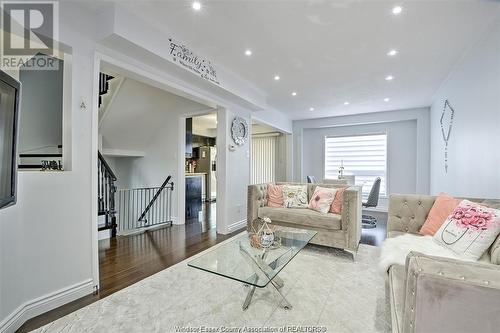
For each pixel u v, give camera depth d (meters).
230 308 1.85
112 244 3.38
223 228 3.95
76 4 1.98
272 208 3.54
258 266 1.83
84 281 2.04
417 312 0.79
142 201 5.20
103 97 4.16
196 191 5.55
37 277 1.77
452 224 1.86
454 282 0.73
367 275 2.42
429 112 5.26
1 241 1.53
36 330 1.60
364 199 5.29
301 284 2.23
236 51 2.85
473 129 2.63
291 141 6.93
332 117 6.44
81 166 2.03
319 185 3.70
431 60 3.03
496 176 2.14
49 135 3.79
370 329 1.62
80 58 2.02
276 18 2.20
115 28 2.00
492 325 0.69
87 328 1.62
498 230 1.59
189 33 2.47
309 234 2.52
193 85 3.20
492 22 2.18
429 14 2.11
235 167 4.23
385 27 2.32
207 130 8.45
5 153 1.40
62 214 1.91
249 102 4.07
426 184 5.25
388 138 5.94
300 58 3.02
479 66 2.48
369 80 3.75
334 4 2.00
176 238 3.68
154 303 1.92
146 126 4.86
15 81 1.50
